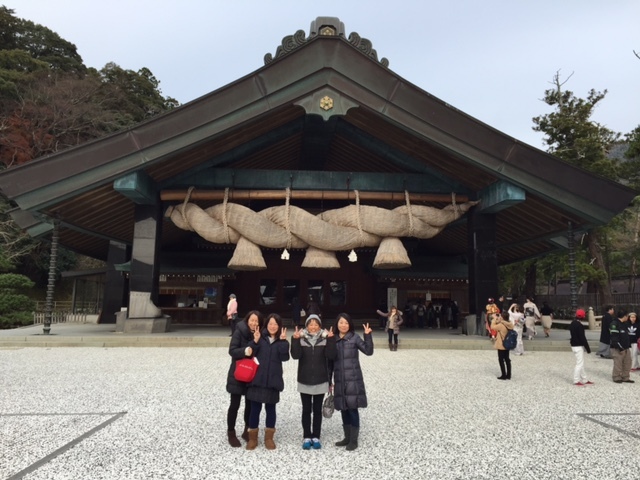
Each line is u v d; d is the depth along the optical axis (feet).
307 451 16.52
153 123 49.01
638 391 28.02
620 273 154.92
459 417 21.42
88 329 65.82
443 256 95.66
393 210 57.11
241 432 18.92
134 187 49.14
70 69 181.88
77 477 14.02
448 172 58.13
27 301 80.07
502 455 16.29
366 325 17.39
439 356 43.37
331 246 56.24
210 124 49.42
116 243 83.15
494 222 59.00
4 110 142.61
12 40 177.06
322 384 16.81
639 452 16.72
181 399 24.54
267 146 61.00
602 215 50.96
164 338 48.11
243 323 17.28
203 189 59.11
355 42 51.44
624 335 31.12
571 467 15.19
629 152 72.28
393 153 59.41
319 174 59.16
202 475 14.20
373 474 14.39
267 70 49.80
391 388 28.09
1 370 33.17
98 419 20.63
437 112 50.67
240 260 55.16
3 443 17.25
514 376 32.81
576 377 29.96
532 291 126.93
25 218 70.90
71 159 48.14
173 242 84.17
